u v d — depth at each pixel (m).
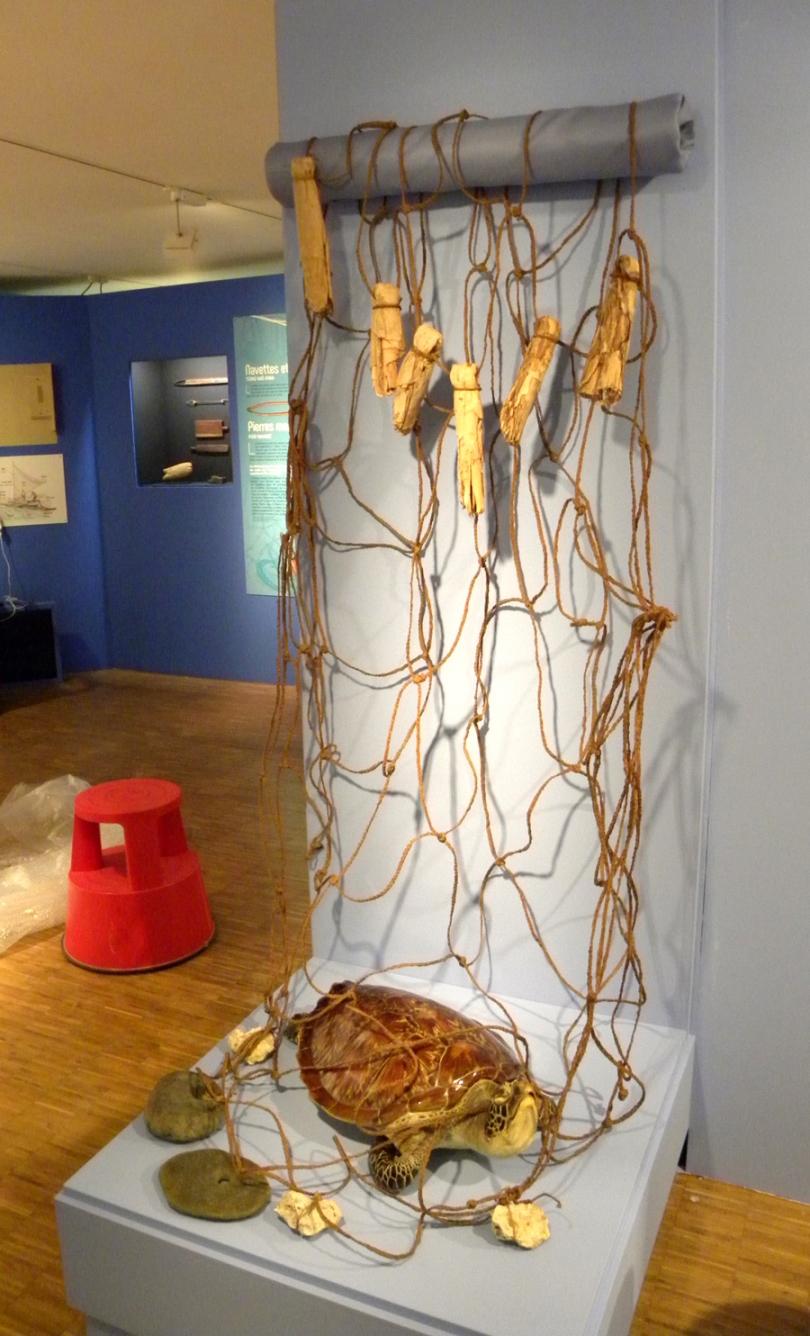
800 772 1.74
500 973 2.00
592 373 1.48
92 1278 1.58
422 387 1.59
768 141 1.55
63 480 6.16
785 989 1.83
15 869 3.24
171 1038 2.50
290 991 2.03
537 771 1.88
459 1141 1.54
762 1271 1.77
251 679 6.12
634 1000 1.91
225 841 3.67
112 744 4.87
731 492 1.68
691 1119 1.97
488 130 1.57
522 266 1.68
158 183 4.21
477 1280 1.38
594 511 1.73
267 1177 1.56
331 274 1.79
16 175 4.04
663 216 1.58
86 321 6.04
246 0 2.54
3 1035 2.52
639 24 1.54
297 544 1.96
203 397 5.93
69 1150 2.11
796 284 1.58
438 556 1.85
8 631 6.01
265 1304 1.43
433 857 2.00
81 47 2.81
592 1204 1.51
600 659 1.78
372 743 1.99
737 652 1.74
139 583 6.31
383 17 1.68
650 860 1.83
